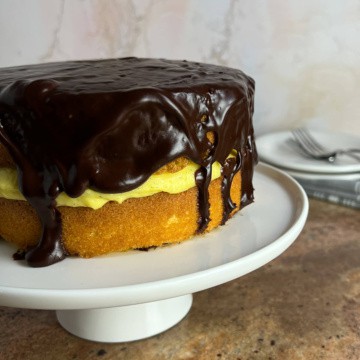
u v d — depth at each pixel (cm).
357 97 53
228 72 30
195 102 25
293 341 28
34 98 24
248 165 31
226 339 28
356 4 49
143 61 33
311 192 45
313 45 51
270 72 52
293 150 49
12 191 26
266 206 32
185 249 27
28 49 47
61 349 28
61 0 46
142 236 27
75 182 24
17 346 28
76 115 24
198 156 26
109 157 24
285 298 32
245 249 26
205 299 32
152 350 28
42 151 24
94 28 48
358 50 51
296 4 50
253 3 49
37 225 26
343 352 27
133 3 48
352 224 42
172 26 49
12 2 45
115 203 26
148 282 23
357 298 32
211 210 29
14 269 25
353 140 51
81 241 26
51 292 22
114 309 28
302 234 40
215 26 50
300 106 53
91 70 29
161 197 26
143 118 24
